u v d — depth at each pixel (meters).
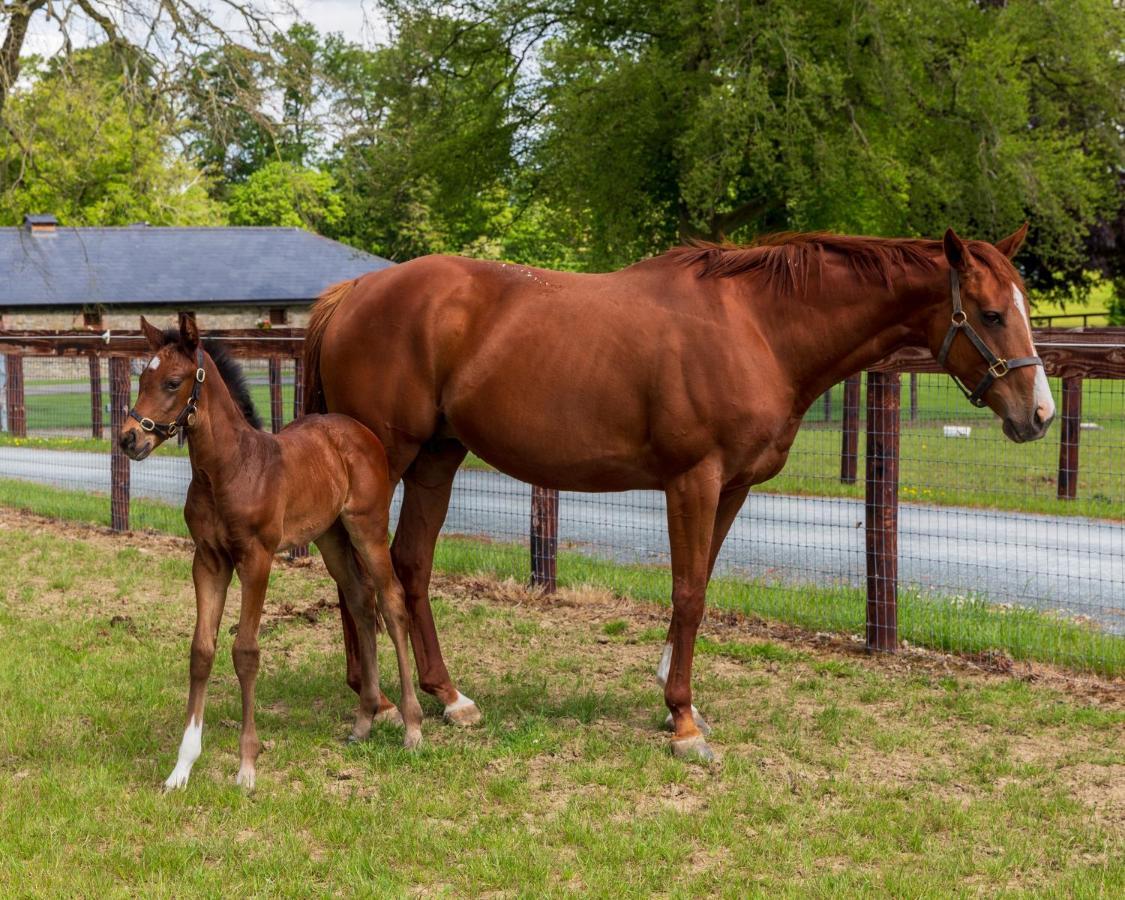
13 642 6.91
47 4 15.41
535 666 6.71
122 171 40.84
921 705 6.02
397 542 5.85
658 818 4.50
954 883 3.98
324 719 5.66
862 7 22.75
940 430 17.05
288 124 16.50
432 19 25.72
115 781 4.80
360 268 45.31
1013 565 9.48
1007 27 24.69
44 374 26.03
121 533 11.06
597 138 24.31
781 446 5.42
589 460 5.40
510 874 4.01
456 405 5.52
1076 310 44.53
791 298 5.31
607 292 5.42
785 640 7.33
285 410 15.09
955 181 23.92
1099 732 5.60
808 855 4.20
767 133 21.56
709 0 22.66
